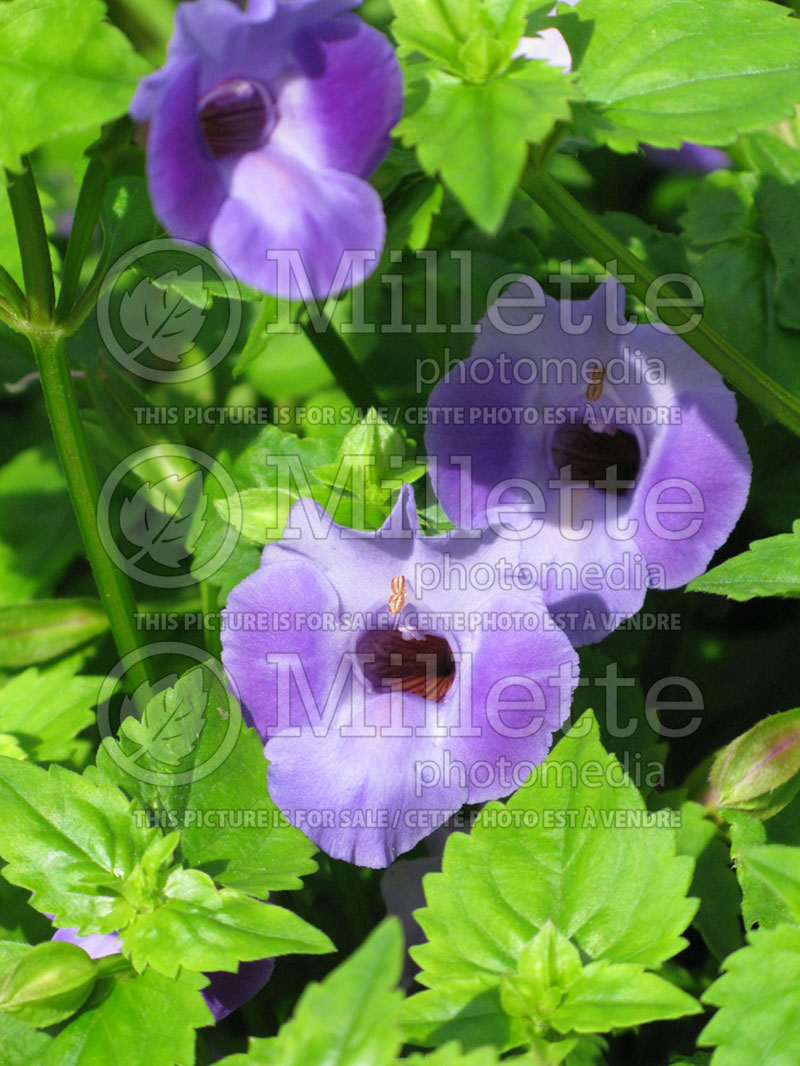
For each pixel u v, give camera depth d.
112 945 0.21
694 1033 0.22
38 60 0.19
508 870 0.20
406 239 0.20
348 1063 0.17
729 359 0.21
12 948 0.20
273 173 0.19
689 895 0.22
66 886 0.20
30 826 0.20
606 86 0.20
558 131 0.20
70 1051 0.19
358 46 0.18
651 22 0.20
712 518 0.21
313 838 0.20
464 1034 0.19
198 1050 0.21
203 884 0.20
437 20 0.19
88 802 0.20
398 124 0.19
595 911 0.20
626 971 0.19
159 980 0.20
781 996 0.19
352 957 0.17
